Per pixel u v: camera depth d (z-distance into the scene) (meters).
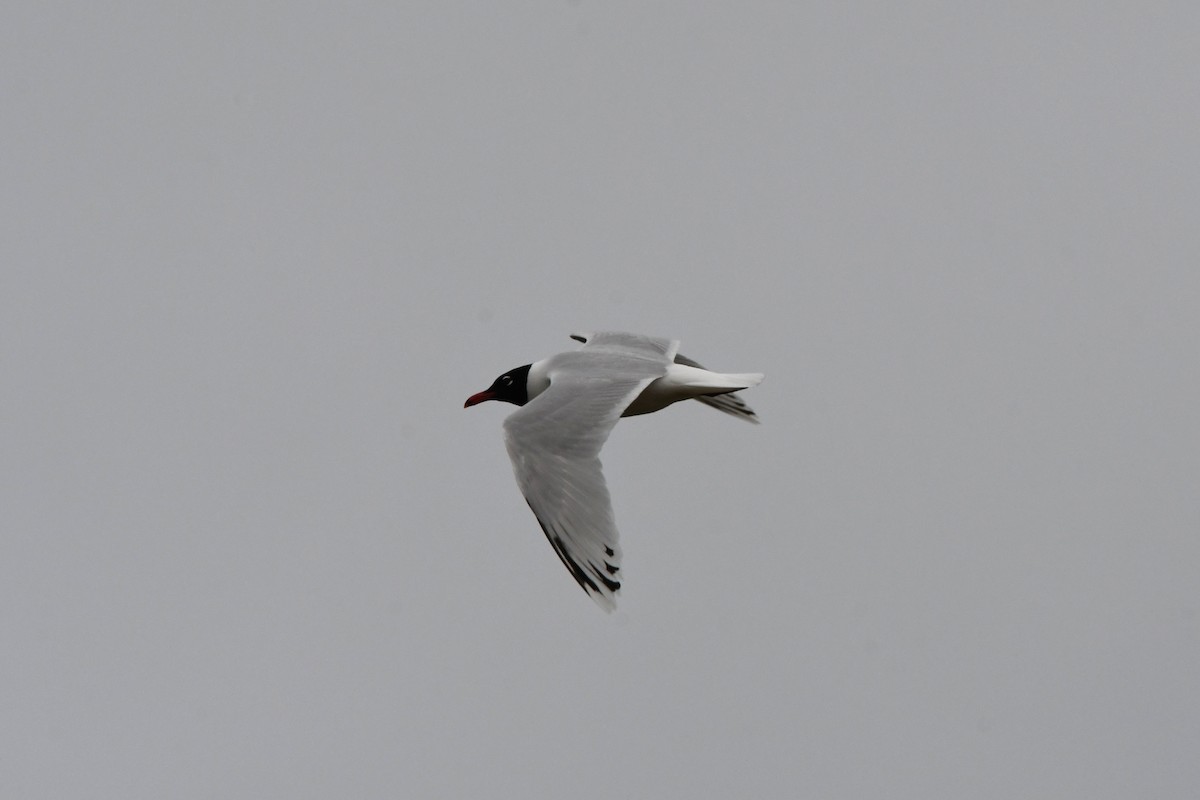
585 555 12.07
